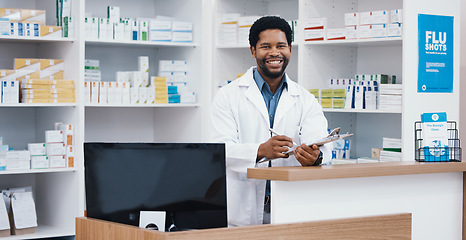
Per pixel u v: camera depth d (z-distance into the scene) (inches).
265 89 122.9
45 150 180.2
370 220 99.1
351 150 198.7
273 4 214.4
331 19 191.8
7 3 194.2
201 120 201.6
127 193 87.4
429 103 171.0
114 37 189.9
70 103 180.4
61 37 181.5
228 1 205.6
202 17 201.0
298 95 123.9
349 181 99.8
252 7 211.6
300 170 90.7
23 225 179.9
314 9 187.5
